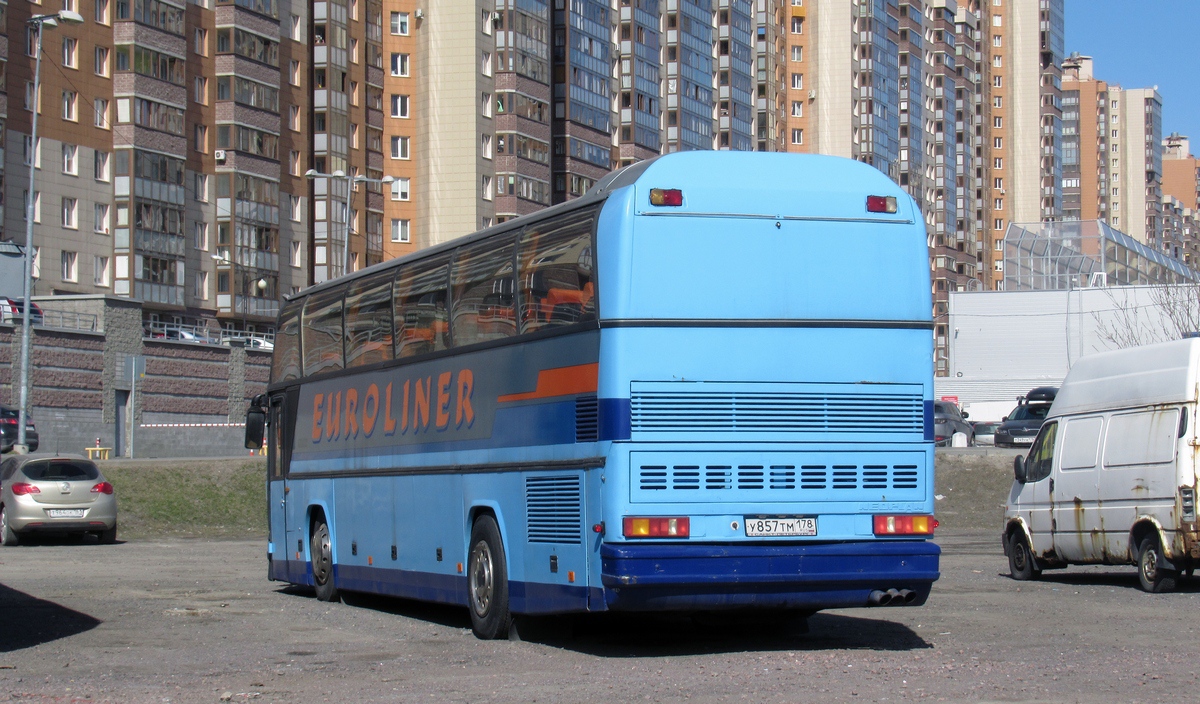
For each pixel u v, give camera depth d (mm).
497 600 12461
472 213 86062
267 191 76312
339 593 16812
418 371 14406
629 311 10828
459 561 13289
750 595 10891
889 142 126312
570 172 93375
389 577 14953
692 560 10695
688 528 10773
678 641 12438
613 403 10773
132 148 67938
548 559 11594
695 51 105562
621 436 10734
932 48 140875
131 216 67812
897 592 11188
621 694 9188
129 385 60375
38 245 64188
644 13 100500
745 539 10898
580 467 11109
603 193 11258
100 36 67875
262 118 76000
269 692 9555
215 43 74500
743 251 11109
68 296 59938
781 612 12719
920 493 11375
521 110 88062
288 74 79062
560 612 11414
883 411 11336
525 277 12234
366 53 86125
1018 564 19781
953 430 55188
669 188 11016
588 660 11102
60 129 65500
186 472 37438
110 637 12984
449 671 10570
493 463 12594
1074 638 12312
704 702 8773
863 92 123000
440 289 13953
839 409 11219
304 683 10000
